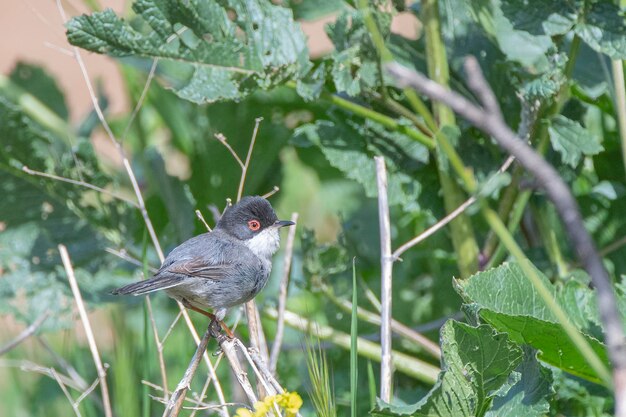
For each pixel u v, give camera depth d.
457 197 9.35
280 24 9.02
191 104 12.24
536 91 8.51
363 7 7.57
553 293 8.20
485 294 7.95
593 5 8.49
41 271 10.66
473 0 9.77
